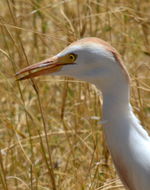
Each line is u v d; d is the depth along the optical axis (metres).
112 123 7.90
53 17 11.99
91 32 11.25
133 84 10.73
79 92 10.67
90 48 7.77
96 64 7.77
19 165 10.56
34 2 12.23
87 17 11.30
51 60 8.01
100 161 10.27
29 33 13.05
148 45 12.21
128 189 8.19
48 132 11.07
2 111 11.31
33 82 9.45
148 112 11.22
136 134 7.89
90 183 9.83
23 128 11.38
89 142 10.77
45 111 11.20
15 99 10.90
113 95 7.83
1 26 10.33
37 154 10.91
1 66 10.99
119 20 11.71
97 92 10.30
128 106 7.88
